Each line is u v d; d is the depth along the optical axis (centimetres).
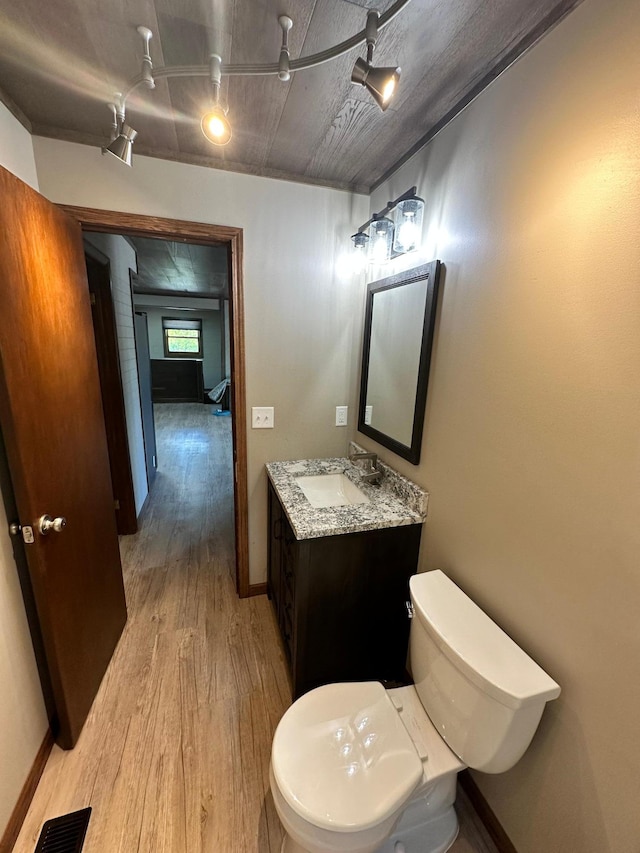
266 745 140
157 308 815
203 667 172
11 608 117
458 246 125
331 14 92
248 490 209
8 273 104
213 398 815
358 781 96
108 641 171
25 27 97
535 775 102
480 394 118
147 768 131
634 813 78
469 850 113
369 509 156
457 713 102
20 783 116
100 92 124
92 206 155
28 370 112
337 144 150
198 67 102
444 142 131
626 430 76
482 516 120
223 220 172
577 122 83
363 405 203
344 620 153
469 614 115
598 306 81
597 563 84
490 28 93
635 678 77
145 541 280
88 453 155
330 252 192
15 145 132
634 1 71
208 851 110
